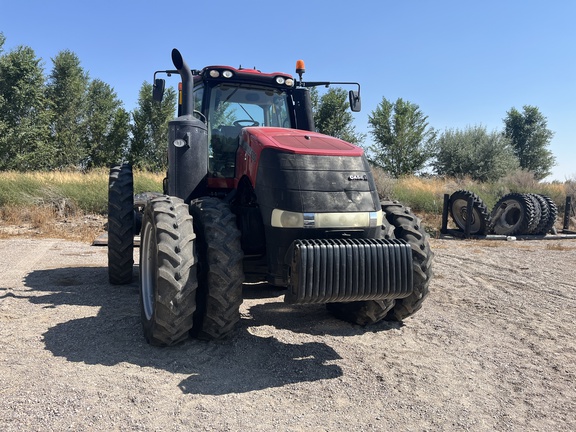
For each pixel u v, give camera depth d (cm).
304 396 309
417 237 430
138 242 755
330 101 3378
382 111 3462
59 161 3709
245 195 436
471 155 2942
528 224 1130
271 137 403
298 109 541
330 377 339
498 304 551
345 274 335
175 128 439
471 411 298
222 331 373
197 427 265
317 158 375
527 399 317
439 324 469
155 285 359
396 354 387
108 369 332
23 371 322
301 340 410
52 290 542
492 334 446
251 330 429
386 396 313
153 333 360
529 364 376
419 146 3438
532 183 1825
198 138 443
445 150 3077
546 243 1090
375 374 346
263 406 293
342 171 378
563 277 706
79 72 4078
